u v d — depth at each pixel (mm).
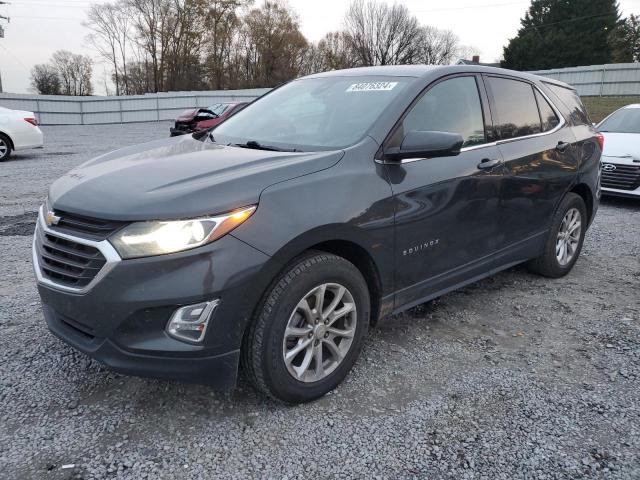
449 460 2365
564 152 4426
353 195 2768
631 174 7820
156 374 2367
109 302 2305
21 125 12516
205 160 2891
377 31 64562
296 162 2736
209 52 60031
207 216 2328
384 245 2941
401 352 3344
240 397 2828
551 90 4652
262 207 2455
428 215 3174
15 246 5512
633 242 6094
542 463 2354
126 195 2467
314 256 2664
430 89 3404
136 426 2570
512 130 3975
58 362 3137
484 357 3307
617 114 9250
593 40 56344
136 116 35906
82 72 77125
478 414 2707
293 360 2730
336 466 2322
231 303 2359
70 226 2518
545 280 4734
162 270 2273
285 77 61625
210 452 2396
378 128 3062
